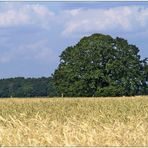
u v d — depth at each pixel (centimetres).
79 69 10894
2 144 1356
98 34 11375
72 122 1547
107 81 10731
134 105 3800
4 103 4784
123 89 10731
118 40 11244
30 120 1603
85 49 10956
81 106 3844
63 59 11175
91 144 1312
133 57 11138
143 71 11244
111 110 3111
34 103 4719
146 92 11169
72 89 10812
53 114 2694
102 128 1502
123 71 10969
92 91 10850
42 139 1356
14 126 1525
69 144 1308
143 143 1319
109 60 10944
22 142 1363
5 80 15500
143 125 1533
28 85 15225
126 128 1498
